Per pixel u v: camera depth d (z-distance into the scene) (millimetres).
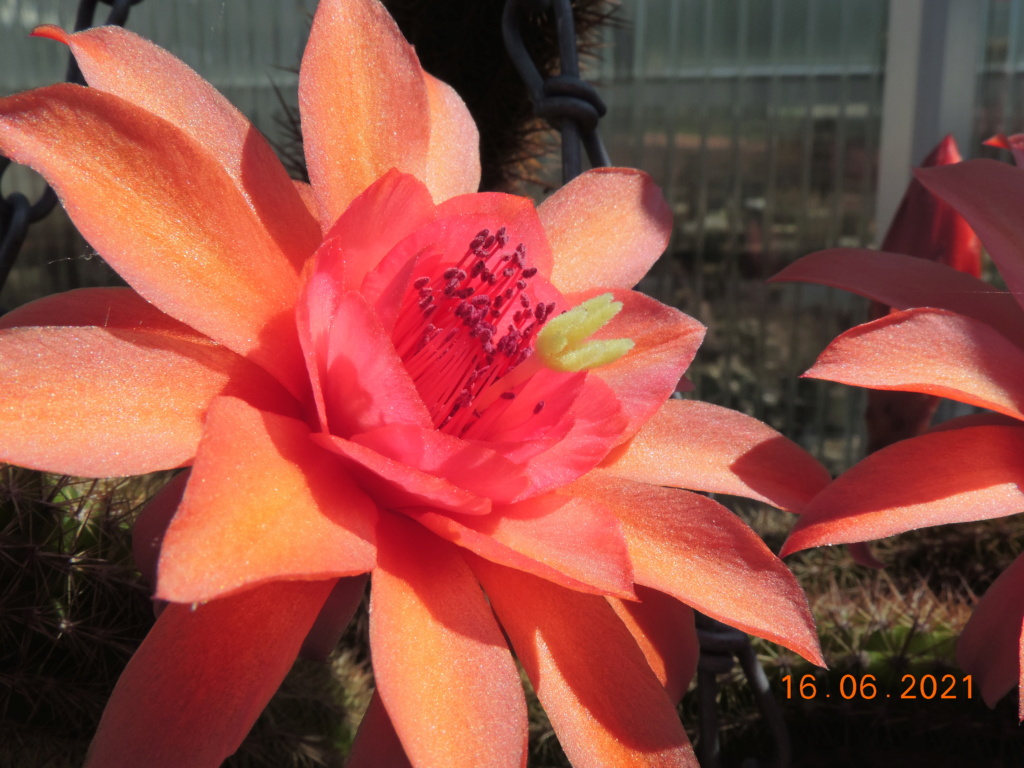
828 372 64
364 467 56
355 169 66
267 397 59
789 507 67
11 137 51
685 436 71
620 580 57
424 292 67
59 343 52
